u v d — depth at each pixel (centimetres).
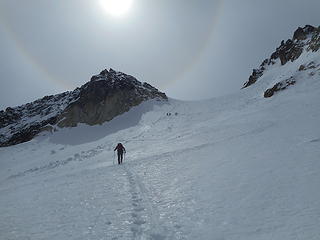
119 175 2369
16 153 7631
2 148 8356
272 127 3278
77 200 1672
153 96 10362
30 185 2745
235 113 6122
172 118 7850
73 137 8306
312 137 2289
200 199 1394
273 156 1992
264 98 6769
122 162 3462
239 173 1745
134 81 11081
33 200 1847
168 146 4203
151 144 4909
